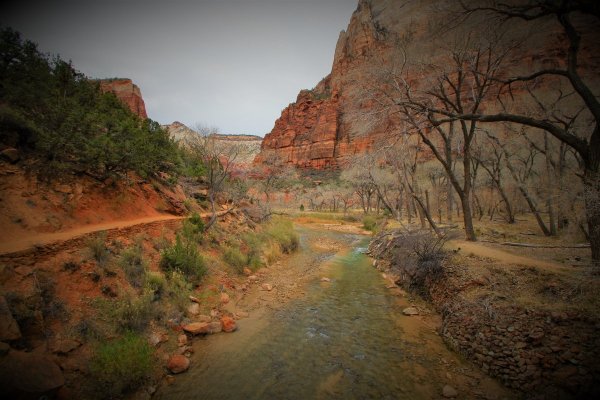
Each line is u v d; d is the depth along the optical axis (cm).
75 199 816
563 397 418
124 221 956
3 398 317
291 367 575
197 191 1852
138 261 745
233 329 719
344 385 521
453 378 533
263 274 1226
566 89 1638
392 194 3428
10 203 631
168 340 613
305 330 744
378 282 1194
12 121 730
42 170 768
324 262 1580
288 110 12431
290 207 5497
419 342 678
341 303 947
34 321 431
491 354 550
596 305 530
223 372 549
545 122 704
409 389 509
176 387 498
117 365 445
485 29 913
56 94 905
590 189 657
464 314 682
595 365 421
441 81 1150
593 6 595
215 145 1752
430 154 2514
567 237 1248
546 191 1524
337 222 4256
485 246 1112
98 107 1161
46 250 543
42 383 362
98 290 582
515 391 473
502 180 2427
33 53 910
